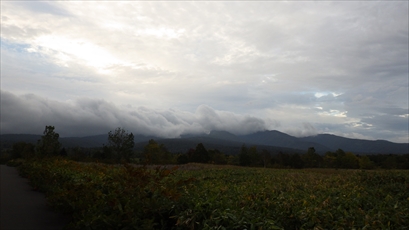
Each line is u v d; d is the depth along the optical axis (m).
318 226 4.08
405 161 52.72
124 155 38.41
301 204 5.76
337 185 11.57
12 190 11.98
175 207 4.93
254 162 61.97
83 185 7.21
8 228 6.39
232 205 4.88
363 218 4.57
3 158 46.56
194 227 4.30
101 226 4.89
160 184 6.02
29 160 20.36
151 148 54.84
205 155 62.50
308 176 16.36
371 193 9.27
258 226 3.94
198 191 6.49
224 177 16.25
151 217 4.95
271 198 6.77
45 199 9.79
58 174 11.61
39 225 6.66
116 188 6.35
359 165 57.69
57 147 33.62
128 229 4.67
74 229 5.97
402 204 6.89
